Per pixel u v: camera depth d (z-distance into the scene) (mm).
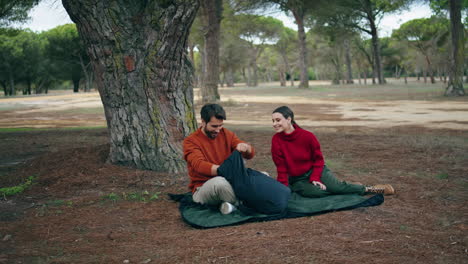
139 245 3025
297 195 4285
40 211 4031
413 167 5750
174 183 5078
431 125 11125
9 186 5211
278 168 4270
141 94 5578
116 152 5699
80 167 5566
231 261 2645
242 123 13586
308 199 4141
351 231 3166
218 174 3801
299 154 4199
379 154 6871
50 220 3729
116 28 5402
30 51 52438
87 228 3494
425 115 14125
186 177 5340
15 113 21328
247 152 3986
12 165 6797
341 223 3379
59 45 52562
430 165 5836
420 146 7480
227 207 3730
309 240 2988
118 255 2818
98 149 6414
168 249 2920
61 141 9625
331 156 6891
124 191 4777
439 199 4074
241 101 26391
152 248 2949
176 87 5754
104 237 3240
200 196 3877
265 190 3674
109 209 4082
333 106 20359
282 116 4105
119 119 5633
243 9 30984
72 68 56531
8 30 22562
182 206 4027
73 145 8938
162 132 5625
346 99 25953
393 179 5055
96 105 25516
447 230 3141
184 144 4062
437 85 45062
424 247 2789
